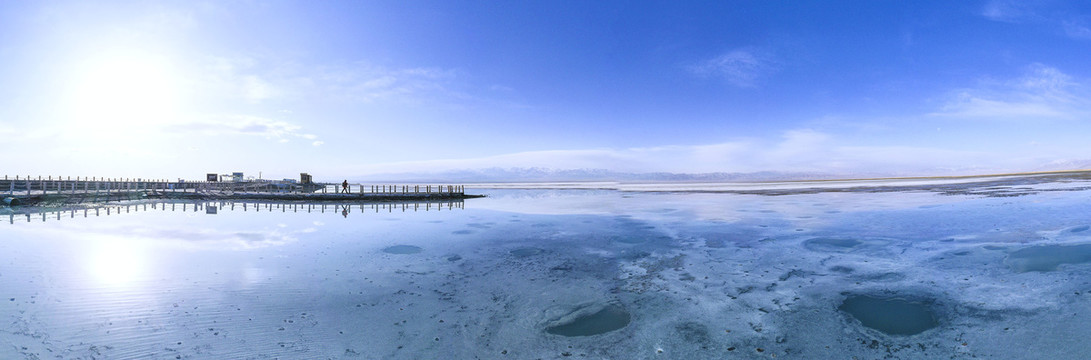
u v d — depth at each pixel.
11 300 6.74
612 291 7.52
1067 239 9.88
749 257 9.95
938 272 7.85
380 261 10.04
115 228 16.12
